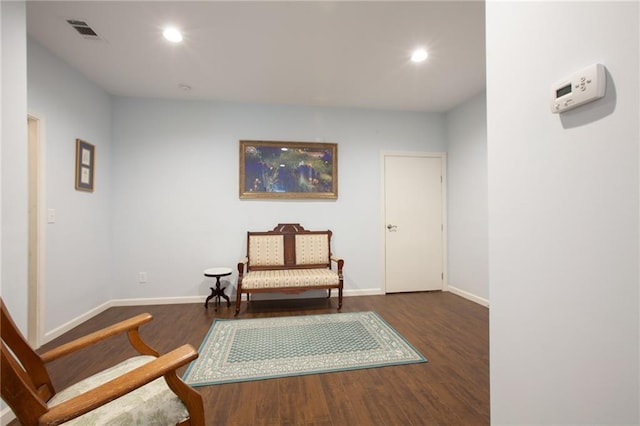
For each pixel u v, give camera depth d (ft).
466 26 6.87
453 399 5.17
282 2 6.07
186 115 11.14
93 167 9.60
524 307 2.65
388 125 12.44
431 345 7.27
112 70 8.89
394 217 12.48
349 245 12.12
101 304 10.03
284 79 9.52
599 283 2.04
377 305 10.71
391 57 8.22
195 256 11.14
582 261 2.15
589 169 2.09
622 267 1.90
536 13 2.51
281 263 11.27
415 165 12.61
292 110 11.78
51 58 7.88
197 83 9.78
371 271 12.27
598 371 2.07
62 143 8.27
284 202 11.69
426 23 6.75
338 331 8.19
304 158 11.78
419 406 4.99
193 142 11.18
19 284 4.61
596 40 2.04
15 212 4.55
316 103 11.66
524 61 2.62
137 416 2.98
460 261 12.00
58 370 6.18
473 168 11.19
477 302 10.98
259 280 9.74
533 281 2.55
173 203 11.04
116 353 6.95
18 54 4.64
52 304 7.82
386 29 6.98
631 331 1.87
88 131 9.41
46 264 7.62
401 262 12.51
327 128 12.02
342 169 12.11
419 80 9.67
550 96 2.35
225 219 11.34
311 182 11.81
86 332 8.24
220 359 6.59
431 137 12.75
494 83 2.96
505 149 2.83
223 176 11.35
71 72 8.64
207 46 7.66
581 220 2.15
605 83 1.98
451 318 9.27
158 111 10.97
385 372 6.05
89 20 6.62
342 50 7.86
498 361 2.95
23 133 4.72
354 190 12.18
